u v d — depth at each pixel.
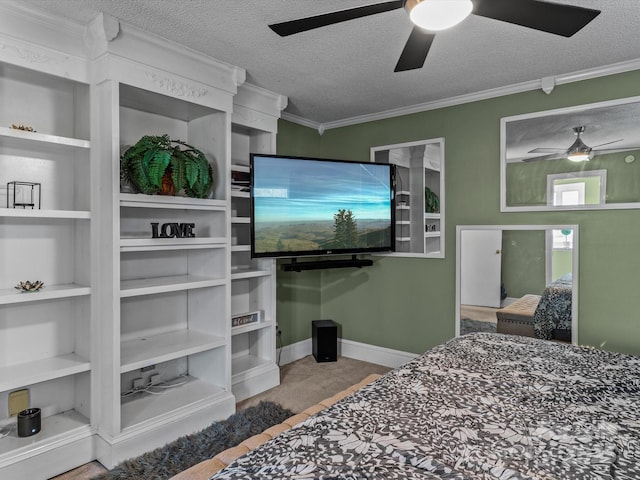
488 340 2.30
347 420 1.34
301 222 3.20
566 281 2.92
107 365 2.19
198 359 2.95
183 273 3.00
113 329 2.16
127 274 2.68
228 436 2.43
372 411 1.40
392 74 2.86
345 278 4.13
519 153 3.10
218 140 2.79
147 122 2.77
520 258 3.11
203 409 2.57
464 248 3.36
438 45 2.40
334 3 1.97
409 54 1.88
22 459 1.96
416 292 3.65
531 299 3.06
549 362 1.90
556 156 2.94
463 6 1.45
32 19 2.00
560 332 2.93
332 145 4.20
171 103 2.57
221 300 2.79
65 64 2.14
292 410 2.88
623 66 2.66
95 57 2.20
